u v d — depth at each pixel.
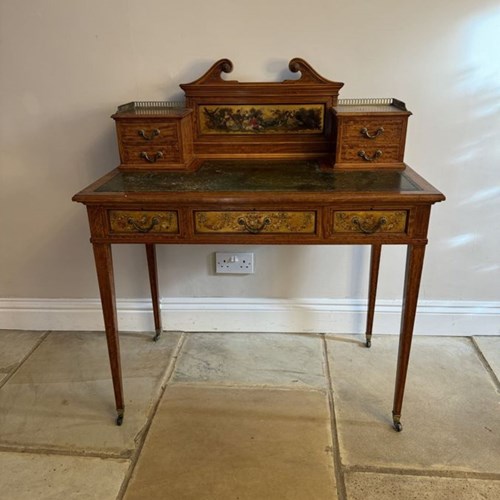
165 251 1.91
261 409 1.55
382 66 1.61
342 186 1.28
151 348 1.90
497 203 1.75
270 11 1.57
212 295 1.97
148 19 1.61
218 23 1.60
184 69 1.65
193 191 1.26
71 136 1.77
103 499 1.23
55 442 1.43
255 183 1.33
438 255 1.84
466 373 1.71
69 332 2.03
